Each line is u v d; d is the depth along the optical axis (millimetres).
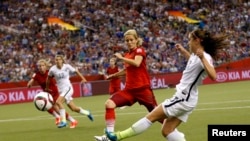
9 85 54656
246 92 44906
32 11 71250
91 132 22500
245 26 80562
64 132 22969
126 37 17672
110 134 14523
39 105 25047
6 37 64438
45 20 70062
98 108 37281
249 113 27078
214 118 25328
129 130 14375
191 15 81812
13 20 68812
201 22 79875
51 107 25203
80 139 20297
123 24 74500
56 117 25469
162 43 71625
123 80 55062
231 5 84688
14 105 46844
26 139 21281
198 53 12664
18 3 71938
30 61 60469
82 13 73750
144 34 73500
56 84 26328
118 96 17531
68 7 74000
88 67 61344
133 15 77000
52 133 22844
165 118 14070
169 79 61781
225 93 45062
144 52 17562
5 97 48969
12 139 21562
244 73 67688
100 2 76938
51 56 62656
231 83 62344
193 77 13422
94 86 55875
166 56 68812
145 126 14156
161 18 78688
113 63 36312
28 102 50344
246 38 77625
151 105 17844
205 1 84625
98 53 65375
